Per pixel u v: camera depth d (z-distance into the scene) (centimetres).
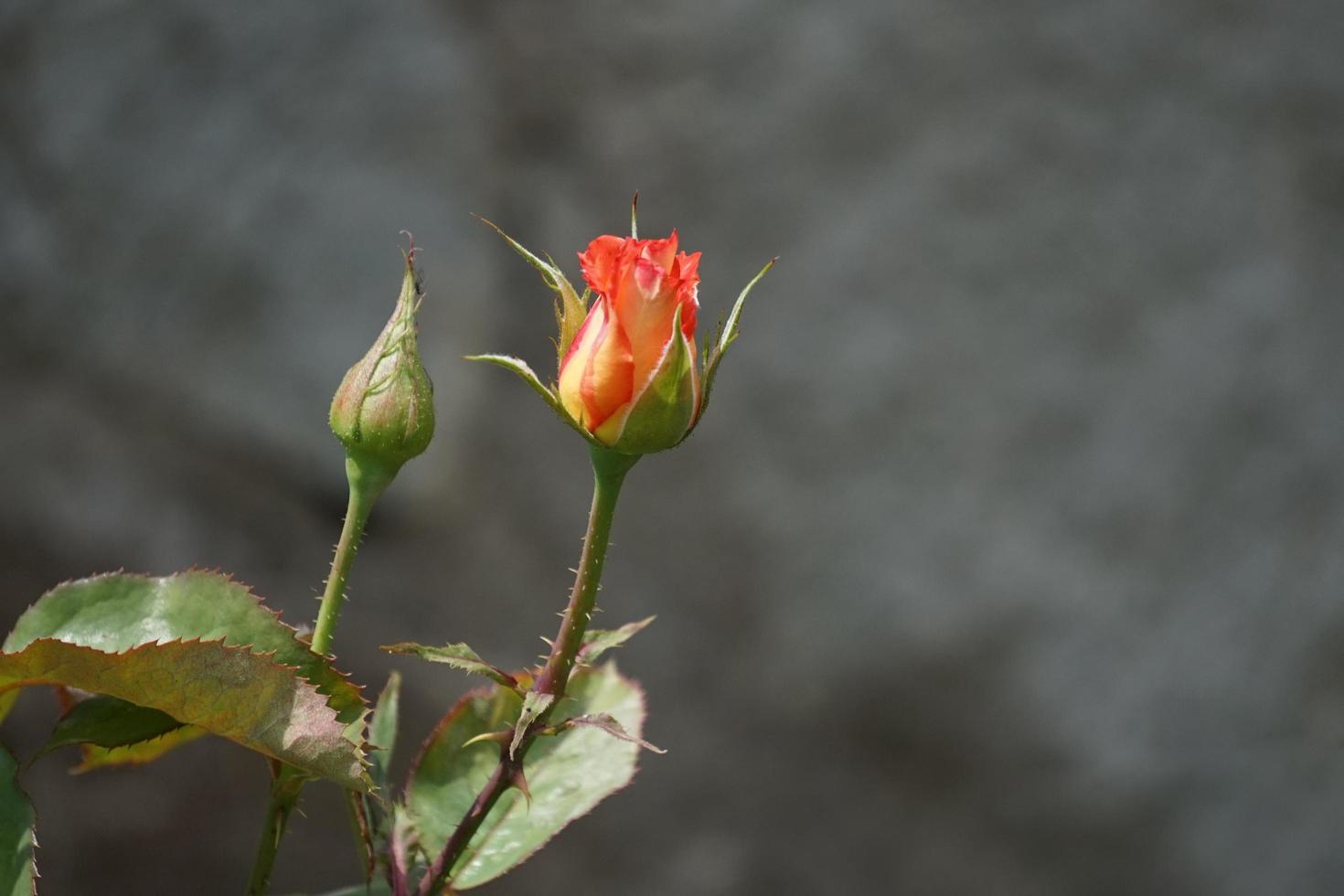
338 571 65
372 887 67
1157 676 190
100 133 175
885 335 192
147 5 177
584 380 63
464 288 183
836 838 189
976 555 190
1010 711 189
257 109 178
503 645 182
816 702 190
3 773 63
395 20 185
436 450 179
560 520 187
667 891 185
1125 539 191
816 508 190
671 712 188
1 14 175
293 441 174
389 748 67
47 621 65
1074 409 192
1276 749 191
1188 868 190
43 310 171
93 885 160
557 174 191
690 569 190
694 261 63
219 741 168
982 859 190
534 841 67
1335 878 190
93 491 171
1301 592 192
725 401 191
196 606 65
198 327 174
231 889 166
